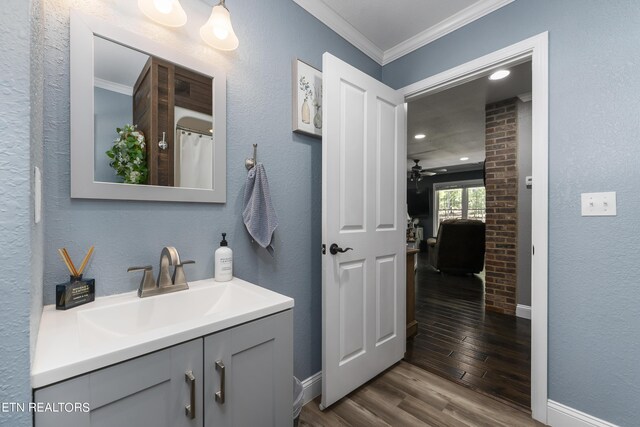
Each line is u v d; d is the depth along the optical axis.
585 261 1.36
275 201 1.55
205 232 1.26
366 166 1.81
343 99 1.66
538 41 1.50
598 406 1.33
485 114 3.49
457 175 8.55
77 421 0.57
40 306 0.78
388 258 2.00
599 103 1.33
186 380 0.72
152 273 1.05
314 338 1.76
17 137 0.51
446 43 1.92
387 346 1.97
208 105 1.26
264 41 1.50
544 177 1.47
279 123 1.57
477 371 1.99
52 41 0.89
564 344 1.42
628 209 1.25
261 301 0.99
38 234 0.70
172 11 1.10
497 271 3.24
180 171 1.18
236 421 0.83
